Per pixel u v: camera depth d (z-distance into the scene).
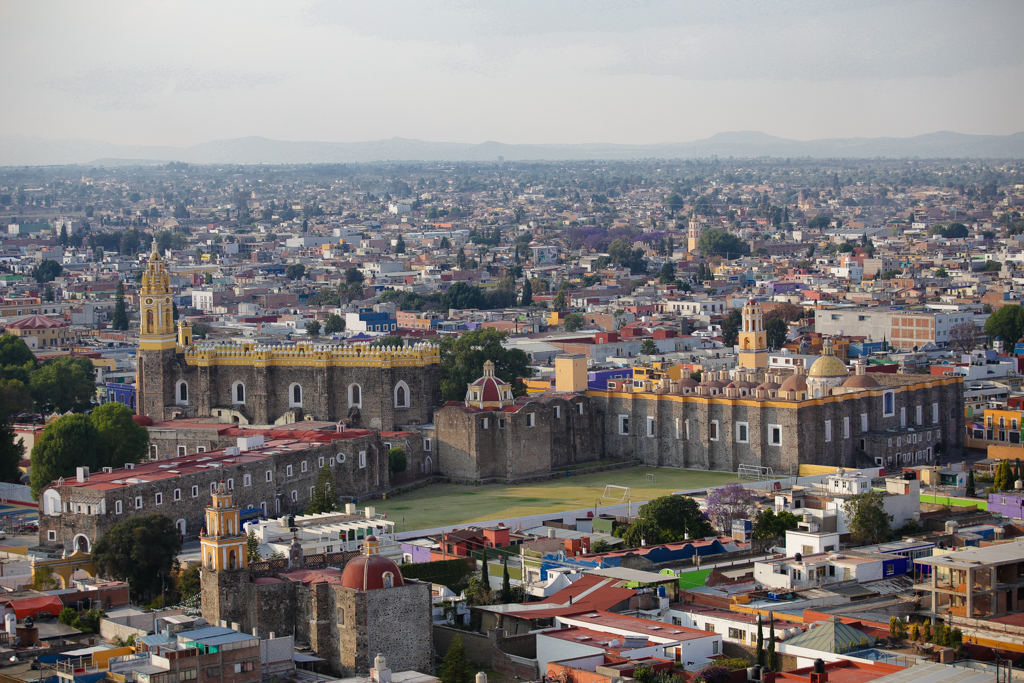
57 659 175.50
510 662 180.38
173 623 180.88
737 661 171.62
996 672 152.12
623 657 171.88
